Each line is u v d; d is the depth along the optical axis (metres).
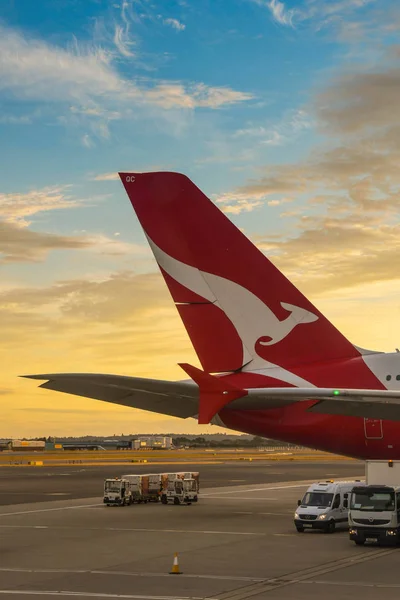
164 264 37.97
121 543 33.88
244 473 95.69
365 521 32.62
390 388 36.44
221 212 38.00
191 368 30.14
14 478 86.56
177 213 37.94
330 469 107.31
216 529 38.88
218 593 22.75
